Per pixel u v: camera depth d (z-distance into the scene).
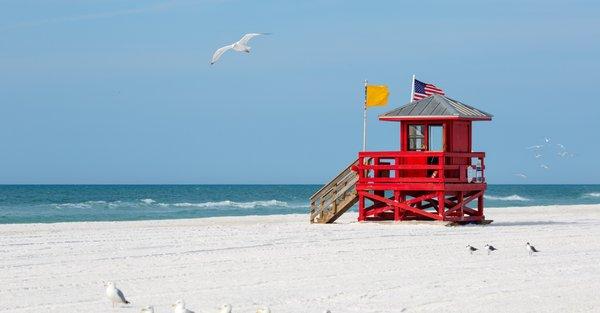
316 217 73.62
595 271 41.28
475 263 43.94
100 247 51.16
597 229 66.12
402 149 69.31
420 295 34.25
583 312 30.95
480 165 72.12
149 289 35.56
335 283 37.16
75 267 42.19
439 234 59.69
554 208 116.12
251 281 37.72
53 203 163.75
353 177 72.44
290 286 36.38
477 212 73.12
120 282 37.34
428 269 41.62
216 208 143.62
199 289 35.59
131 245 52.28
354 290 35.38
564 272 40.84
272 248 50.59
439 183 67.12
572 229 65.94
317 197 73.44
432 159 69.25
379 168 69.62
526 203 169.38
